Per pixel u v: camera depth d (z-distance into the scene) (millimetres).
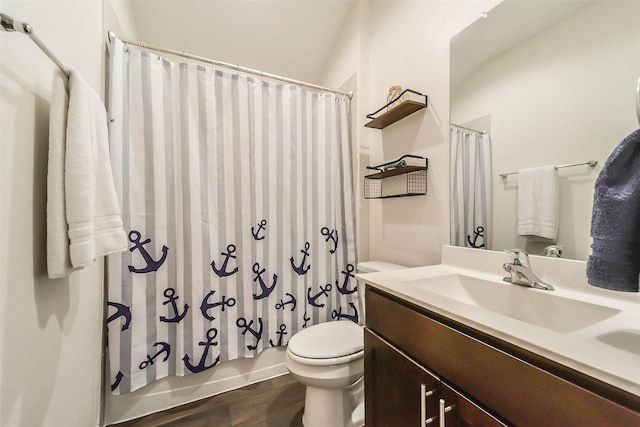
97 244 746
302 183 1640
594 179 730
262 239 1525
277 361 1576
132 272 1224
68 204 641
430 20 1280
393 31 1528
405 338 759
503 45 964
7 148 526
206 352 1354
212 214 1391
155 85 1291
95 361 1062
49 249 605
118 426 1186
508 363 492
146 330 1255
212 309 1382
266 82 1558
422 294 728
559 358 414
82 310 906
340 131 1769
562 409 417
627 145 489
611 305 621
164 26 1691
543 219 847
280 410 1286
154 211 1278
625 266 473
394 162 1445
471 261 1046
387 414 822
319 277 1678
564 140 794
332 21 1896
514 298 792
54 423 705
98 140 787
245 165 1485
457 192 1148
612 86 695
